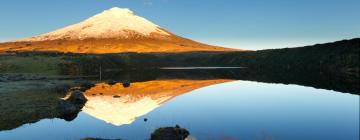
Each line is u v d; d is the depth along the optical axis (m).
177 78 100.31
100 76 102.88
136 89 67.50
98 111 40.09
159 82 85.12
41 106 40.69
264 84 80.88
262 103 47.09
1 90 57.94
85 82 77.88
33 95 51.22
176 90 66.56
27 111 37.56
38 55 133.38
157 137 24.70
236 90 66.75
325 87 70.56
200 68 168.62
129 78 97.44
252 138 25.25
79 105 44.94
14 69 103.88
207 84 80.88
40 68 108.00
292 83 82.75
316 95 56.62
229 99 52.16
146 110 40.78
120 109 41.69
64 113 37.22
